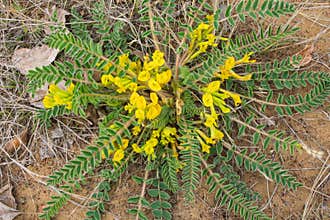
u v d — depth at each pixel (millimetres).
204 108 455
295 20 526
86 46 403
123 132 428
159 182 471
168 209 481
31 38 528
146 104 437
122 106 467
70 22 526
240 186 468
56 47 396
